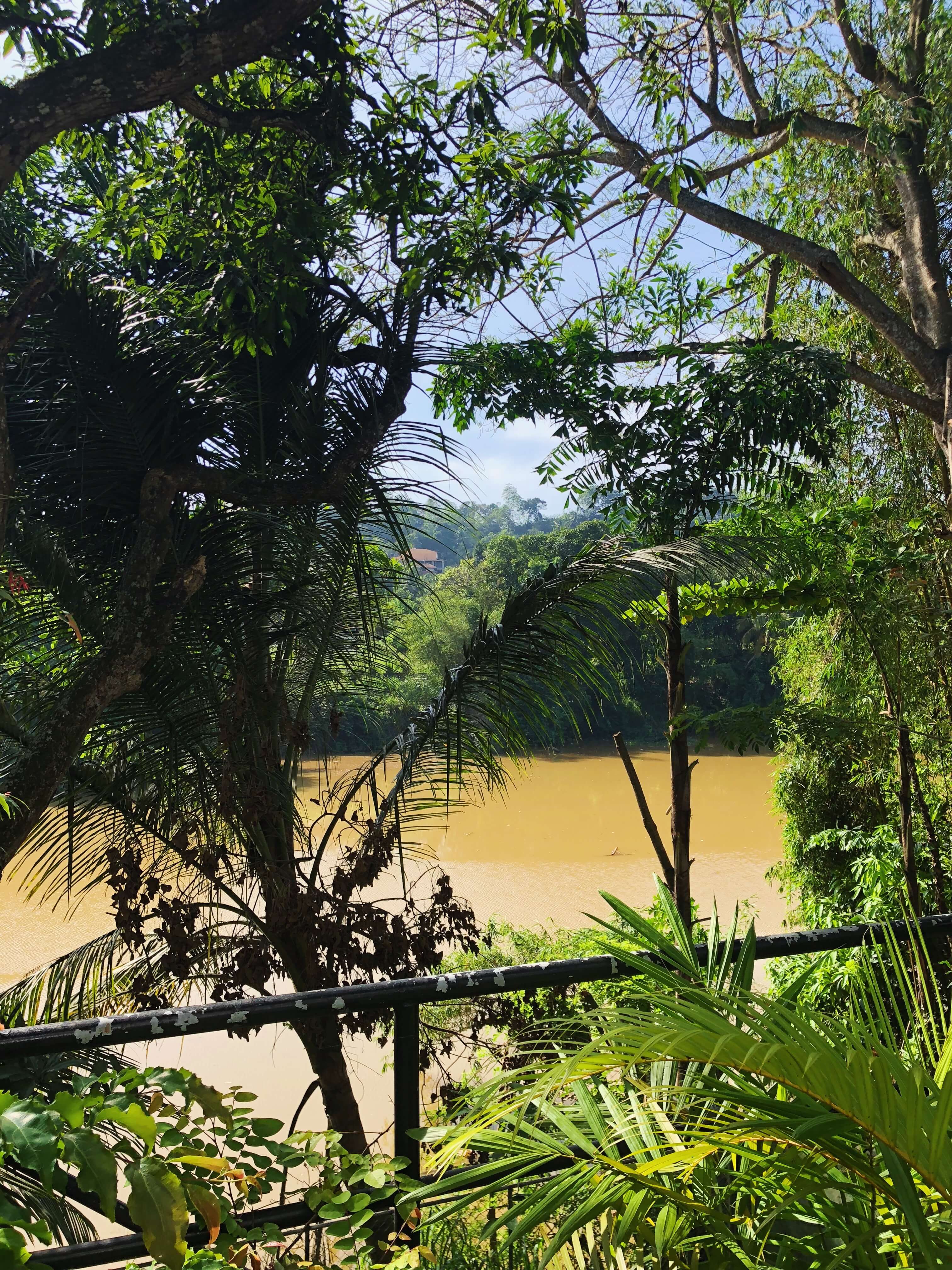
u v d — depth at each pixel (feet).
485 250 15.30
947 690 19.01
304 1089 28.73
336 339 17.31
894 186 23.82
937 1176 3.67
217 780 16.02
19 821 12.62
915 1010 5.20
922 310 22.68
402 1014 5.16
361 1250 4.96
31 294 12.92
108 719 15.48
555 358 18.99
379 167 14.03
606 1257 4.48
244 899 17.97
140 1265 4.71
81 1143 3.57
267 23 11.43
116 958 19.95
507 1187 4.30
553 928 42.32
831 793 29.53
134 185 14.85
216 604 16.30
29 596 14.82
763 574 18.33
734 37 22.94
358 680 19.71
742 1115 4.25
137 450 15.39
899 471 25.36
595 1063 4.04
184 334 15.74
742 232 22.72
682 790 18.33
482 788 18.57
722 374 18.02
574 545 112.16
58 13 12.06
